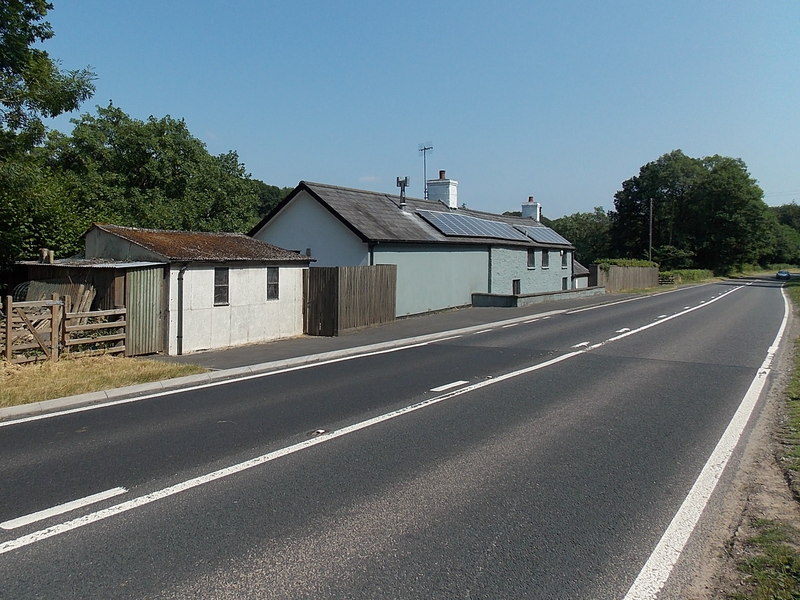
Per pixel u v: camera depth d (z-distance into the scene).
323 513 4.89
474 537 4.48
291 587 3.75
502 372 11.57
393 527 4.64
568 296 34.69
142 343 13.46
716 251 87.12
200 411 8.37
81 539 4.41
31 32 14.84
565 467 6.08
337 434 7.22
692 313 25.28
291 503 5.09
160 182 34.78
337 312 17.42
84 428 7.45
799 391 9.72
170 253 14.03
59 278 14.19
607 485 5.59
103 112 34.28
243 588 3.73
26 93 14.30
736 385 10.37
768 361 12.91
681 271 70.38
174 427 7.51
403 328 19.27
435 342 16.33
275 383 10.49
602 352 14.19
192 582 3.80
